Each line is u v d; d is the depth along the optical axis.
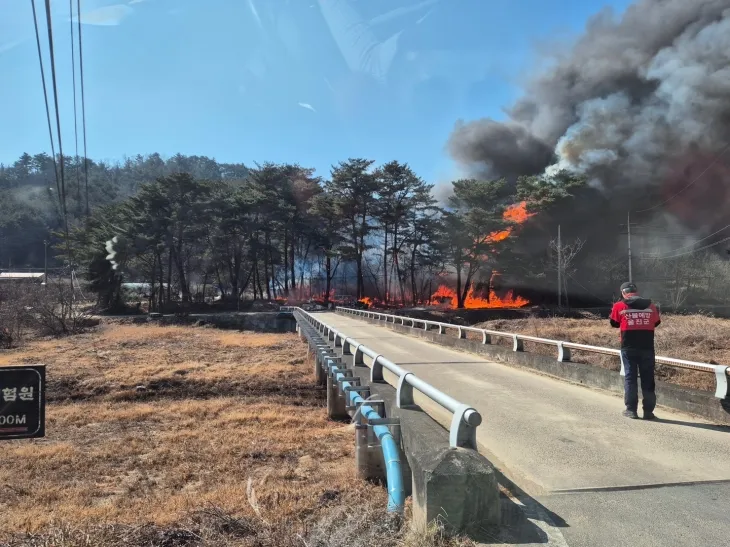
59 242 63.06
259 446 9.27
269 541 4.04
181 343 32.34
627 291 7.30
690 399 7.34
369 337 23.78
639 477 4.77
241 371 19.48
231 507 5.42
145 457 9.06
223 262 69.25
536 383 10.47
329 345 14.51
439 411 7.88
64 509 6.35
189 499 6.21
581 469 5.03
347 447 9.00
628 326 7.16
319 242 73.38
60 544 4.39
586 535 3.57
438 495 3.55
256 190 66.69
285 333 42.72
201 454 8.97
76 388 17.09
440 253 64.44
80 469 8.45
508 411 7.72
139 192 59.28
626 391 7.21
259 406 13.77
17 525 5.66
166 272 68.88
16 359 24.36
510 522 3.74
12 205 85.62
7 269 78.50
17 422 4.30
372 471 6.41
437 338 20.69
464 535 3.48
